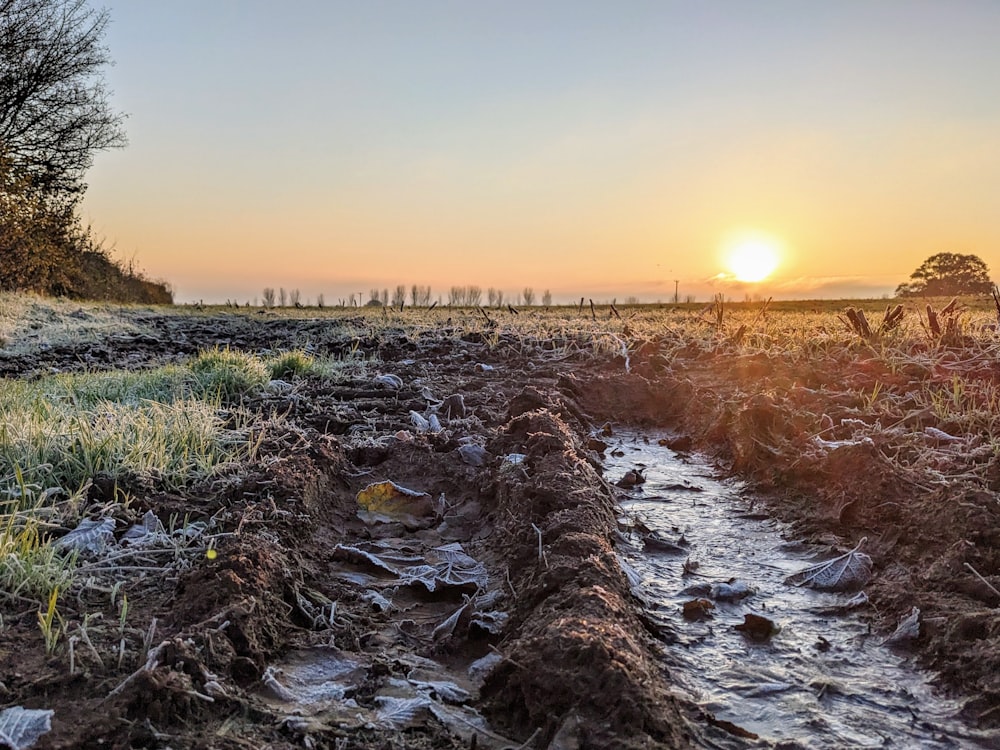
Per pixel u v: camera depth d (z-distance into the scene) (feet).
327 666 2.45
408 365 8.18
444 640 2.69
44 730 1.85
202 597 2.51
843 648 2.71
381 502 4.07
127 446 3.92
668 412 6.60
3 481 3.43
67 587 2.60
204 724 2.01
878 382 5.88
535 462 4.14
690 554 3.59
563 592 2.67
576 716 2.03
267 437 4.69
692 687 2.43
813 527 3.79
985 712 2.25
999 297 7.87
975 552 2.99
